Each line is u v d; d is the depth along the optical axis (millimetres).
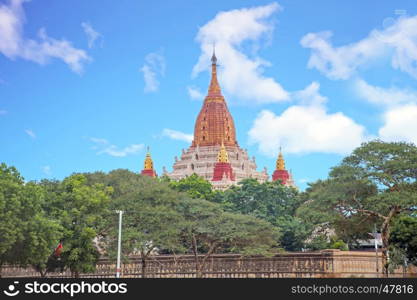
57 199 86000
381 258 94375
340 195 90000
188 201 94375
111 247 89062
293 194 142500
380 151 91312
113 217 89438
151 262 108250
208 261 103188
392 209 88375
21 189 73938
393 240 72875
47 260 83688
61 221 83312
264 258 97188
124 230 87375
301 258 93062
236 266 99875
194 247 94812
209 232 89688
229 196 147750
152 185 104312
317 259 91188
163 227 88938
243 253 90375
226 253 111250
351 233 100875
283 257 95000
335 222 95562
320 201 91938
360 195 91875
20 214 73938
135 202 91000
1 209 69812
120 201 90625
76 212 84125
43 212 79312
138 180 109688
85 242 84500
